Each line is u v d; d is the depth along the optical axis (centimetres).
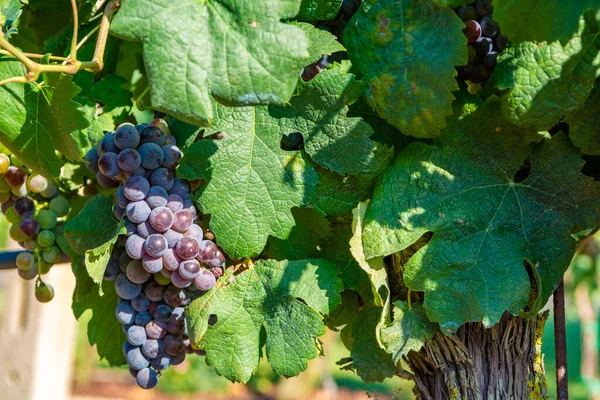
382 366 72
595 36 65
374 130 70
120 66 84
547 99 66
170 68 62
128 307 70
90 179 81
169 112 61
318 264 70
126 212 67
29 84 68
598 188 68
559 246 69
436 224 68
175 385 485
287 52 62
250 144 69
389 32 67
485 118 68
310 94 68
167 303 69
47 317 219
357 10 69
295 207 71
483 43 68
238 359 70
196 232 68
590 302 334
